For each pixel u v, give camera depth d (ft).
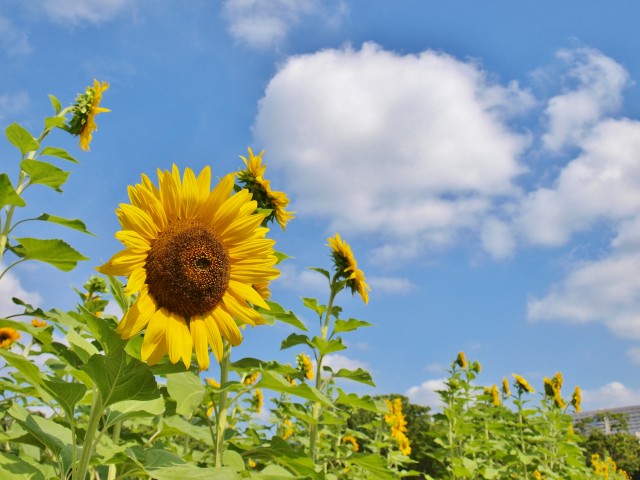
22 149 15.14
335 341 18.13
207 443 14.76
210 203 10.29
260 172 16.05
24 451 12.85
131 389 8.38
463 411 44.06
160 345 9.00
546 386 47.83
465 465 36.06
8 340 20.04
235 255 10.41
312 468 12.12
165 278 9.29
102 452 10.56
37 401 18.01
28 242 13.39
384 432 40.81
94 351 9.46
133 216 9.16
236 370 13.74
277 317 15.44
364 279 20.49
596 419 140.15
